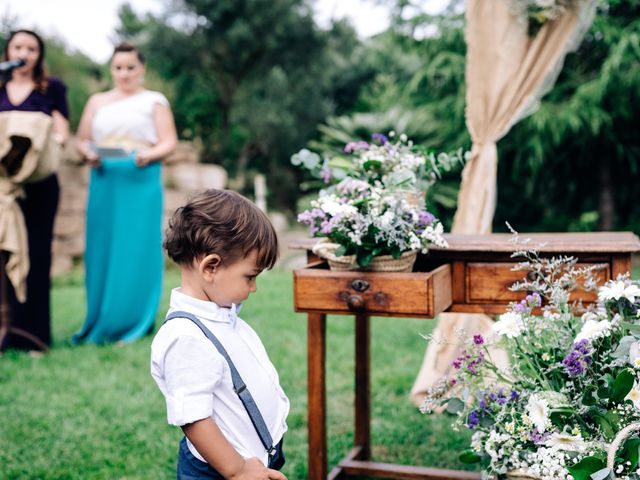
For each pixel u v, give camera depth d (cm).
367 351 313
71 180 966
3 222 465
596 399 198
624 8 909
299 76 1725
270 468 175
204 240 172
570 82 993
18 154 470
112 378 434
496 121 354
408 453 320
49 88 511
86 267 543
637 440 184
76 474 293
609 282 225
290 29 1662
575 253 242
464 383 223
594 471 181
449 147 1093
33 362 475
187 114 1608
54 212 511
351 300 234
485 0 348
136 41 1631
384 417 366
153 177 543
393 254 230
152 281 551
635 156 1035
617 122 1000
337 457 313
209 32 1642
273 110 1644
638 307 211
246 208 178
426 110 1121
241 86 1712
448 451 321
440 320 376
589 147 1035
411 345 523
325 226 229
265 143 1683
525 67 346
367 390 313
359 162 275
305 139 1706
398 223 228
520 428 199
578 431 195
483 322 366
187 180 1077
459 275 252
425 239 233
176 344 169
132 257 540
